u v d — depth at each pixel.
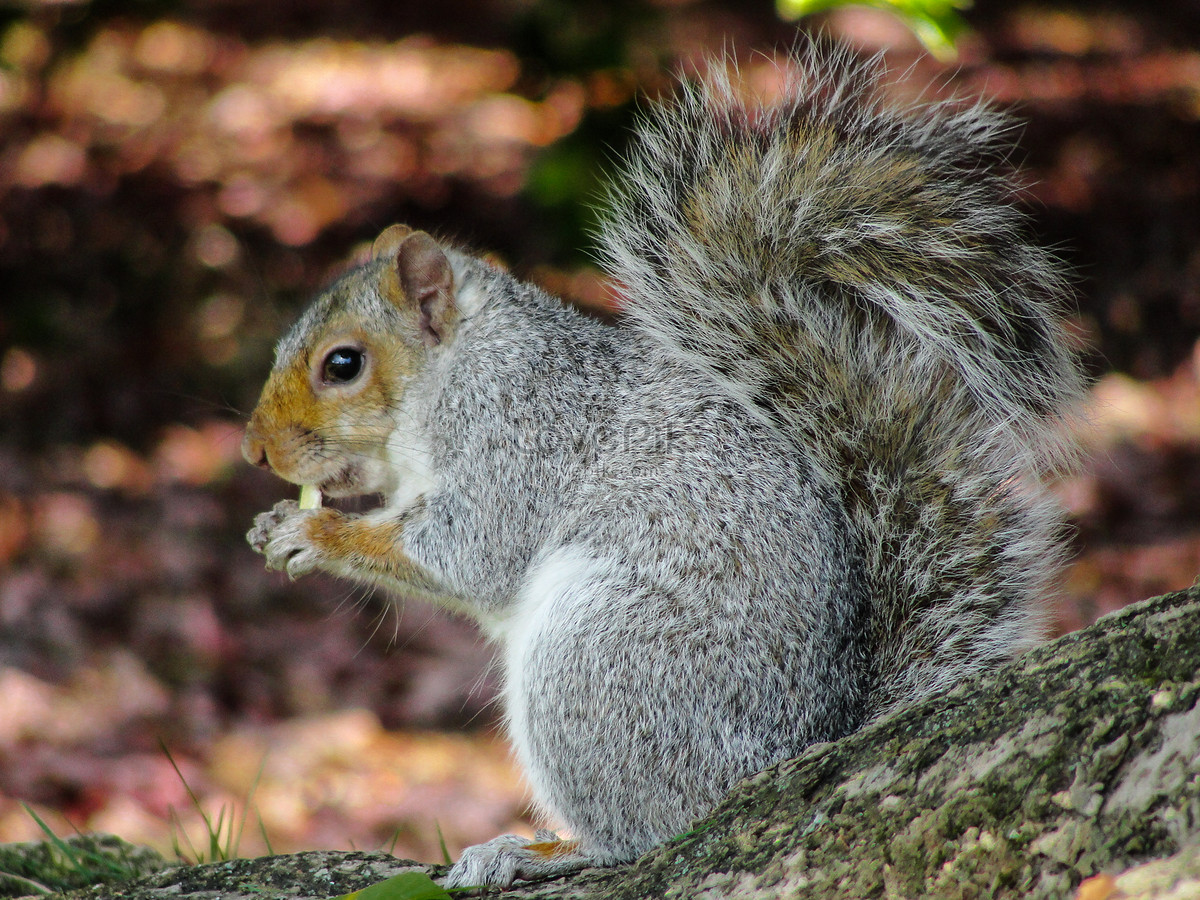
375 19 29.92
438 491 6.60
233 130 26.19
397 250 6.67
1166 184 22.33
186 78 27.84
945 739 4.18
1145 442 16.80
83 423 19.53
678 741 5.52
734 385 6.02
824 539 5.70
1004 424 5.93
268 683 14.51
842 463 5.91
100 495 17.88
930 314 6.01
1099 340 19.00
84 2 28.53
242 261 22.78
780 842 4.34
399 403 6.70
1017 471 5.91
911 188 6.28
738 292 6.16
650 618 5.61
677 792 5.53
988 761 3.98
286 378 6.79
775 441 5.90
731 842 4.49
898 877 3.95
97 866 7.14
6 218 23.25
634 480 6.03
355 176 24.50
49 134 25.66
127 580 16.06
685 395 6.13
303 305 7.52
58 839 7.12
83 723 13.23
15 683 13.68
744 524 5.71
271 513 6.89
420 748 13.38
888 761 4.28
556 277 19.47
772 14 23.00
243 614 15.77
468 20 29.22
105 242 23.11
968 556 5.79
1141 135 23.81
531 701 5.78
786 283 6.15
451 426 6.59
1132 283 20.11
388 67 27.89
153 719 13.55
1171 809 3.54
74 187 24.27
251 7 30.28
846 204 6.23
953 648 5.69
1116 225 21.36
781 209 6.25
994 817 3.85
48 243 23.00
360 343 6.70
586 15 21.84
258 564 16.73
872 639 5.74
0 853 7.11
